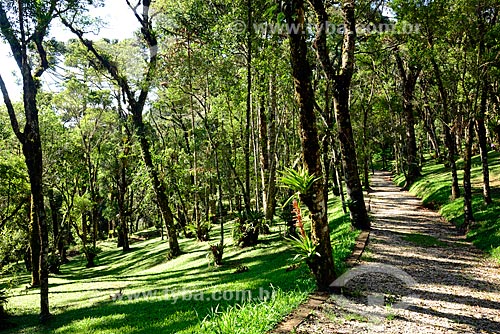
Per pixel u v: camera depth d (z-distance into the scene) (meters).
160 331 8.22
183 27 19.86
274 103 19.59
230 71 17.98
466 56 12.67
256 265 14.25
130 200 39.34
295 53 7.24
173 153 28.92
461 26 12.23
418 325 6.35
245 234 17.94
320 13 13.32
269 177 20.08
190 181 28.27
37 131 12.45
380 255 10.88
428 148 51.81
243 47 17.16
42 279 12.41
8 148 23.11
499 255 10.31
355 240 12.56
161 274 18.11
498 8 12.41
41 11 12.09
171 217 22.81
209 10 18.09
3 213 22.78
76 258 35.25
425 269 9.65
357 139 23.36
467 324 6.43
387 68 25.81
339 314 6.73
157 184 23.12
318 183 7.65
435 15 12.41
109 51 23.20
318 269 7.84
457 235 13.39
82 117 26.66
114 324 9.85
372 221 16.47
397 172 39.25
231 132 25.73
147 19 21.33
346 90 13.91
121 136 29.67
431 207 19.20
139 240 40.50
